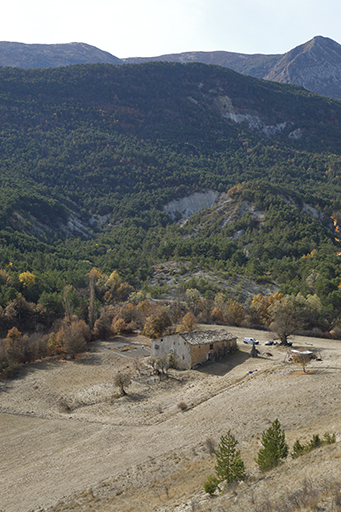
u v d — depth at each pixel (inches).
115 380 2603.3
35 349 3644.2
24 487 1521.9
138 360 3412.9
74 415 2379.4
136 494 1210.6
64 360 3585.1
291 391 1932.8
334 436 1068.5
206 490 1021.2
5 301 4436.5
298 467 918.4
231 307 4557.1
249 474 1044.5
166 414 2128.4
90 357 3619.6
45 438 2065.7
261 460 1026.1
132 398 2536.9
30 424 2297.0
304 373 2240.4
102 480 1416.1
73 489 1397.6
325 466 855.1
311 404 1658.5
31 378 3137.3
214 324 4539.9
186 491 1109.7
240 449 1355.8
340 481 744.3
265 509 749.3
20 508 1328.7
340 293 4264.3
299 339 3639.3
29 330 4328.3
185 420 1945.1
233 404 1971.0
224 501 898.1
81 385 2925.7
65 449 1886.1
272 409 1733.5
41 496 1396.4
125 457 1630.2
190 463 1355.8
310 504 695.1
